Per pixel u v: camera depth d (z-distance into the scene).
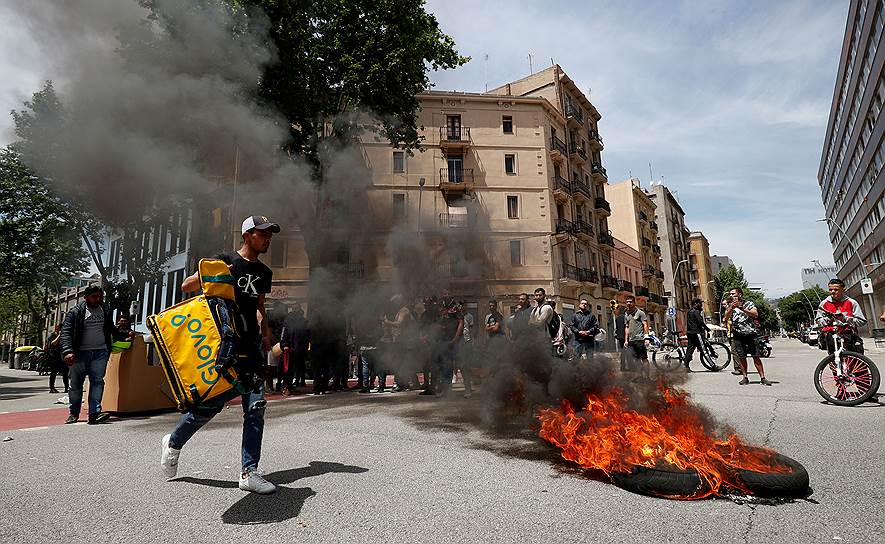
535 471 3.15
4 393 11.57
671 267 53.56
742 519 2.32
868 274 38.81
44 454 3.84
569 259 25.91
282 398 7.68
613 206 44.62
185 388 2.76
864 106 32.81
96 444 4.21
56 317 33.50
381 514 2.45
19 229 15.91
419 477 3.04
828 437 3.89
